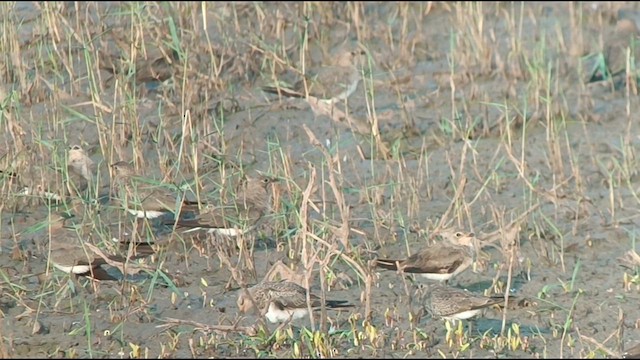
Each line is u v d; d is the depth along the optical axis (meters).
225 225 15.70
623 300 14.91
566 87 22.25
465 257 14.89
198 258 15.79
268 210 16.34
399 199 17.77
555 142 18.92
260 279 15.26
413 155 19.50
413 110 21.06
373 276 15.05
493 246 16.16
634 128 20.67
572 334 13.96
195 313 14.34
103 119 19.31
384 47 23.72
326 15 24.50
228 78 21.42
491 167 19.00
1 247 15.99
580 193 17.62
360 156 19.20
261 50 21.61
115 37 21.42
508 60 23.00
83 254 14.74
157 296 14.76
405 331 13.89
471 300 13.75
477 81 22.39
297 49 22.97
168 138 18.50
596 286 15.33
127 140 19.17
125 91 19.47
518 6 26.16
